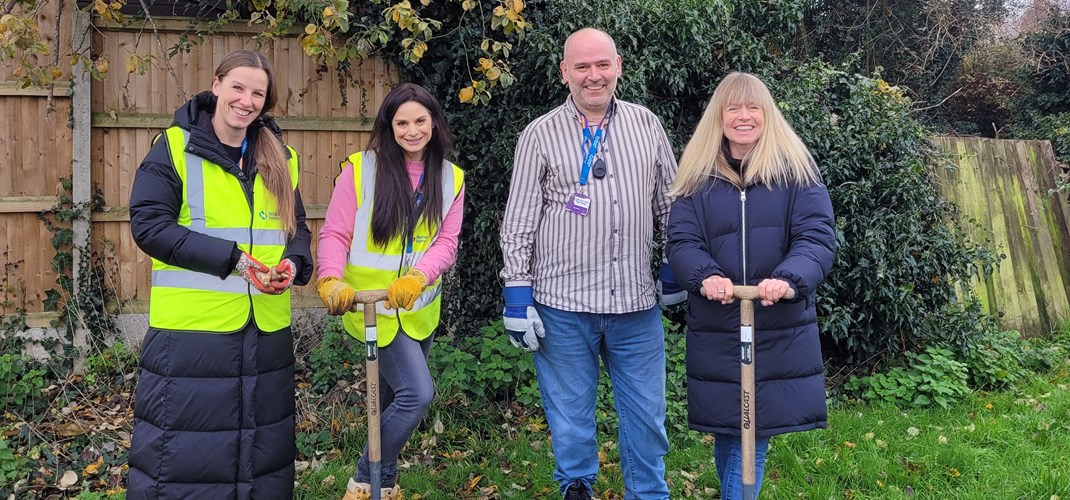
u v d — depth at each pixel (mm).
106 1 4613
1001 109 11664
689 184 2660
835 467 3562
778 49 6547
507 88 4641
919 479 3477
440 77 4930
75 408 4191
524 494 3383
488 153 4914
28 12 4102
